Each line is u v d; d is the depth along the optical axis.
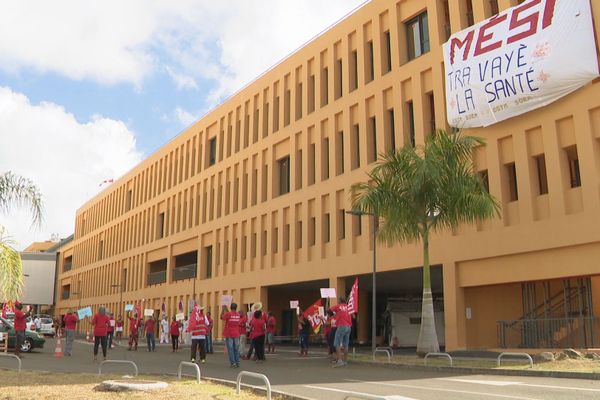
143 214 60.69
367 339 39.78
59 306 87.75
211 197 46.69
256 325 21.98
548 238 21.11
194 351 20.53
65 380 13.35
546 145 21.58
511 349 21.42
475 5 24.78
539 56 21.36
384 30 30.12
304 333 26.02
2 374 14.67
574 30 20.50
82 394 10.84
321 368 18.75
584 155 20.30
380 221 27.31
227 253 43.31
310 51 35.72
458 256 24.36
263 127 40.22
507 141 23.22
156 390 11.34
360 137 30.67
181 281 50.31
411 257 26.56
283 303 44.28
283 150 37.94
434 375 16.06
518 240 22.12
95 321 21.34
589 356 17.06
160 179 57.38
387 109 29.27
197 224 48.56
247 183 41.62
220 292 43.25
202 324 20.83
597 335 19.55
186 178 51.69
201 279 46.56
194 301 44.22
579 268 20.28
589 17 20.22
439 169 19.64
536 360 17.41
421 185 19.83
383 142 28.91
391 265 27.59
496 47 23.02
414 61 27.58
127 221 65.12
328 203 32.91
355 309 22.05
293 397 10.81
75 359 22.81
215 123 47.72
